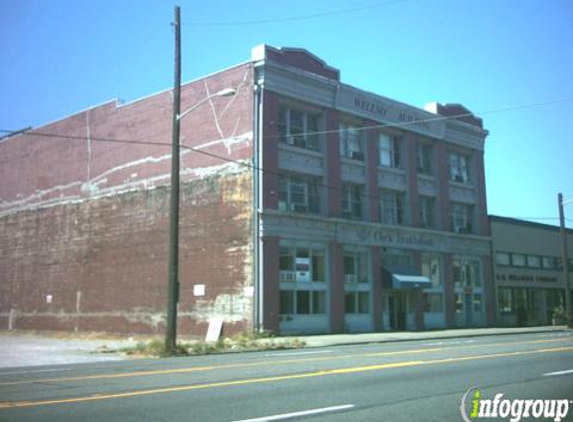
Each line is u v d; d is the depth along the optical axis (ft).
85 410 28.71
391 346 75.05
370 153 119.96
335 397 32.09
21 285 143.02
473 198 146.10
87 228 128.57
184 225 108.68
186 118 111.86
